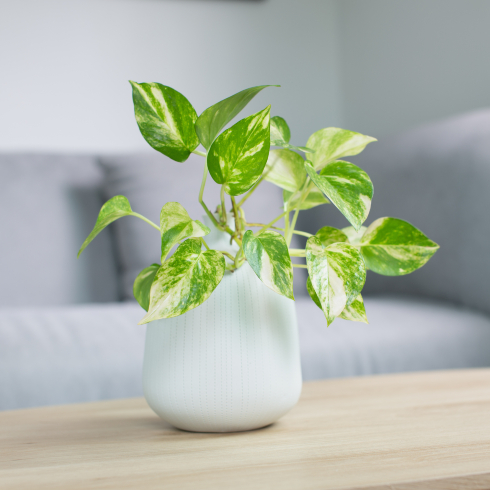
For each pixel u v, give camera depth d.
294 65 2.15
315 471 0.36
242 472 0.36
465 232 1.17
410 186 1.33
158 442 0.47
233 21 2.10
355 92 2.12
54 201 1.46
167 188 1.46
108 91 1.97
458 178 1.20
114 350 0.96
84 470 0.38
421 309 1.17
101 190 1.52
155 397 0.48
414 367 1.02
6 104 1.88
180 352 0.47
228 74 2.08
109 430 0.53
